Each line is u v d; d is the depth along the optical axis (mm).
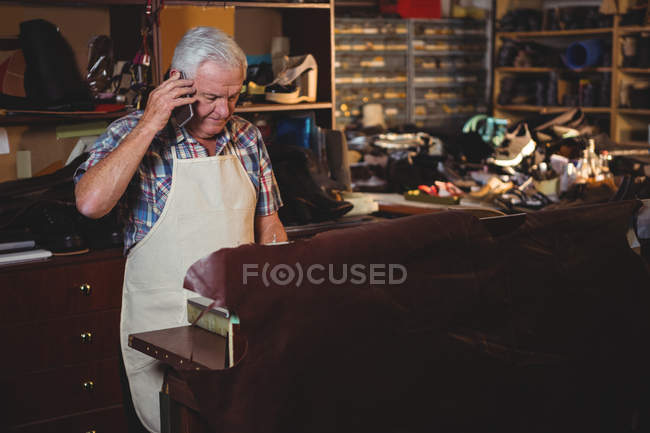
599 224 1900
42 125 3229
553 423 1834
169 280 2256
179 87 2014
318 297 1450
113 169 1950
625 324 1937
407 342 1565
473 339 1669
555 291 1811
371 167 4129
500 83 6684
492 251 1704
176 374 1585
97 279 2770
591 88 5805
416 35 6254
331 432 1485
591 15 5852
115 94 3129
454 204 3512
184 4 3316
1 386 2637
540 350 1785
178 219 2215
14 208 2775
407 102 6305
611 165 3932
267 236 2453
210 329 1687
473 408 1683
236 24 3838
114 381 2857
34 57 2986
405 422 1583
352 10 6383
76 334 2758
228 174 2264
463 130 4324
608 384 1931
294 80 3662
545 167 3615
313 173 3361
